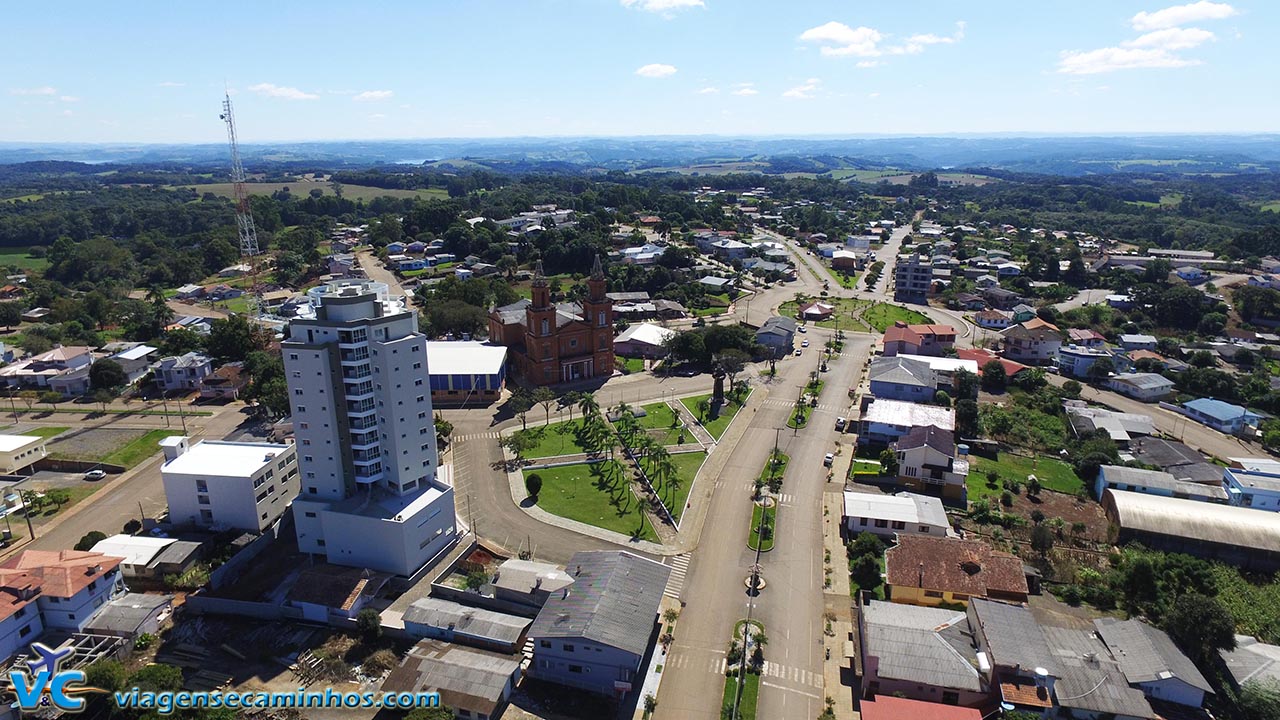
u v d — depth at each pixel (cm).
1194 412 14888
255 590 9050
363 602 8700
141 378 16675
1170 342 18975
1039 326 18538
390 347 9250
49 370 16438
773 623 8481
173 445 10850
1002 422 13525
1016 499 11225
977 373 16512
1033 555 9619
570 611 7769
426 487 10075
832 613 8650
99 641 7925
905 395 14838
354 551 9369
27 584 7944
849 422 14238
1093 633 7744
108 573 8556
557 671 7600
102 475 12256
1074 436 13525
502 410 15025
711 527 10506
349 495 9825
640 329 19350
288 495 11081
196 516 10412
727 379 16775
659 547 10031
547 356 16225
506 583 8612
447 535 9994
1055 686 6856
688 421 14338
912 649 7331
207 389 15900
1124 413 14312
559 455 12850
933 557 8812
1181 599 7769
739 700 7306
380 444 9794
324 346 9094
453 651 7712
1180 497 10875
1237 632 8112
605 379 16900
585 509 11019
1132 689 6900
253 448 11012
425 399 9900
